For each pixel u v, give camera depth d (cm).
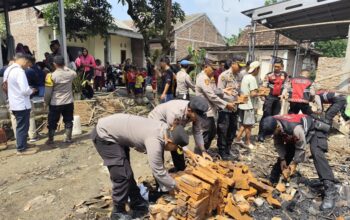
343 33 1217
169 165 480
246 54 1928
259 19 932
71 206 371
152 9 1337
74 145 611
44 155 552
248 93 582
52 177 456
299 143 370
